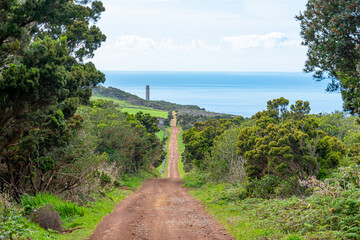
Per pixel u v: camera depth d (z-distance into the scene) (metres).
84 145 17.77
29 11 9.95
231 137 31.30
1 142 10.59
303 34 10.65
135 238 11.53
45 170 14.77
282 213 12.64
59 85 10.57
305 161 16.81
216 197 21.47
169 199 23.91
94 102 44.38
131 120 48.41
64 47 13.12
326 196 12.12
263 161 19.17
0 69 11.12
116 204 20.91
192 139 47.19
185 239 11.40
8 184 14.15
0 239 8.66
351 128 31.66
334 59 9.84
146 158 52.69
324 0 9.47
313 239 9.70
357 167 12.91
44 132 14.12
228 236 11.84
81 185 18.95
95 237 11.62
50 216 12.30
